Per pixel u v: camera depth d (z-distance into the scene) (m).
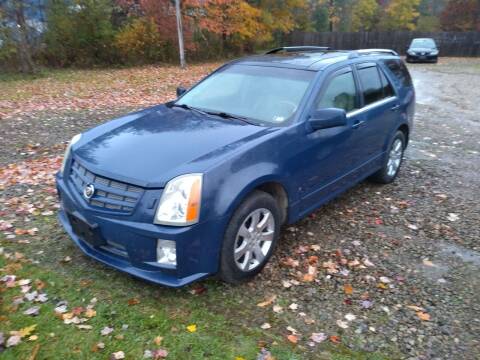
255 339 2.87
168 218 2.92
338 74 4.44
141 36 21.92
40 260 3.63
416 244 4.22
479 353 2.87
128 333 2.86
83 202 3.20
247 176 3.21
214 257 3.12
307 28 39.84
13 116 8.94
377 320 3.13
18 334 2.78
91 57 21.30
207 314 3.08
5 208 4.57
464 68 22.95
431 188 5.67
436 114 10.65
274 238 3.60
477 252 4.13
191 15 23.39
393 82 5.51
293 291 3.40
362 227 4.51
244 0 27.78
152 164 3.13
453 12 45.19
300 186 3.87
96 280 3.39
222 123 3.82
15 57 17.27
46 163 6.05
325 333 2.97
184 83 15.34
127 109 10.13
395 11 49.72
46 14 20.03
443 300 3.39
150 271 3.05
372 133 4.93
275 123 3.84
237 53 29.02
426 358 2.81
